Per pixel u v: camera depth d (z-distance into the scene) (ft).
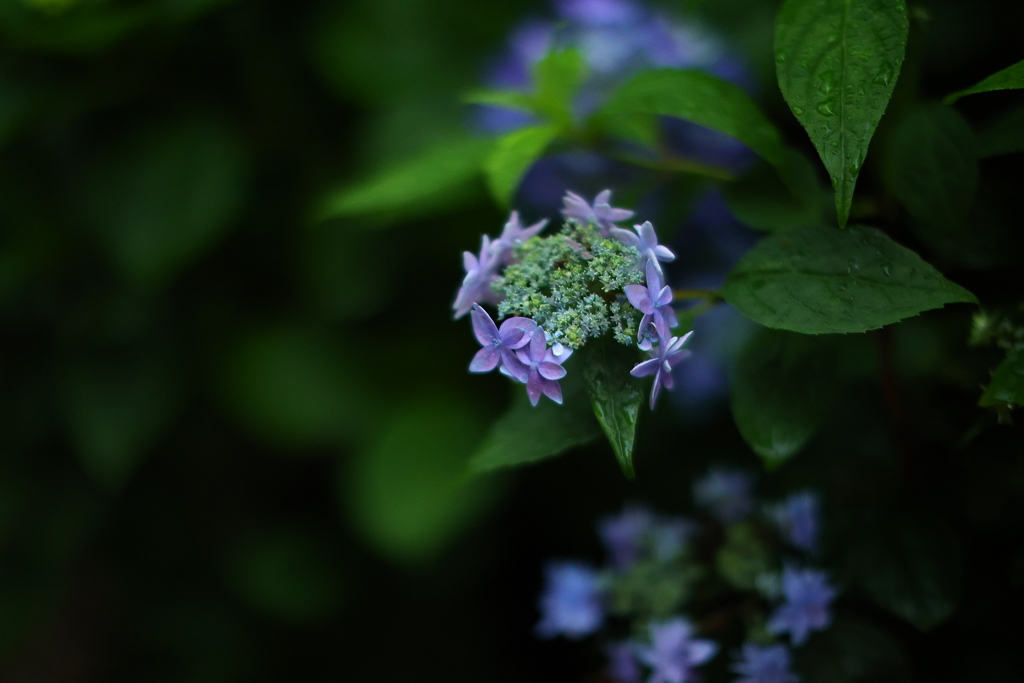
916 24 3.58
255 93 5.36
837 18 3.29
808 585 3.74
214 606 6.29
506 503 5.99
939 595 3.59
